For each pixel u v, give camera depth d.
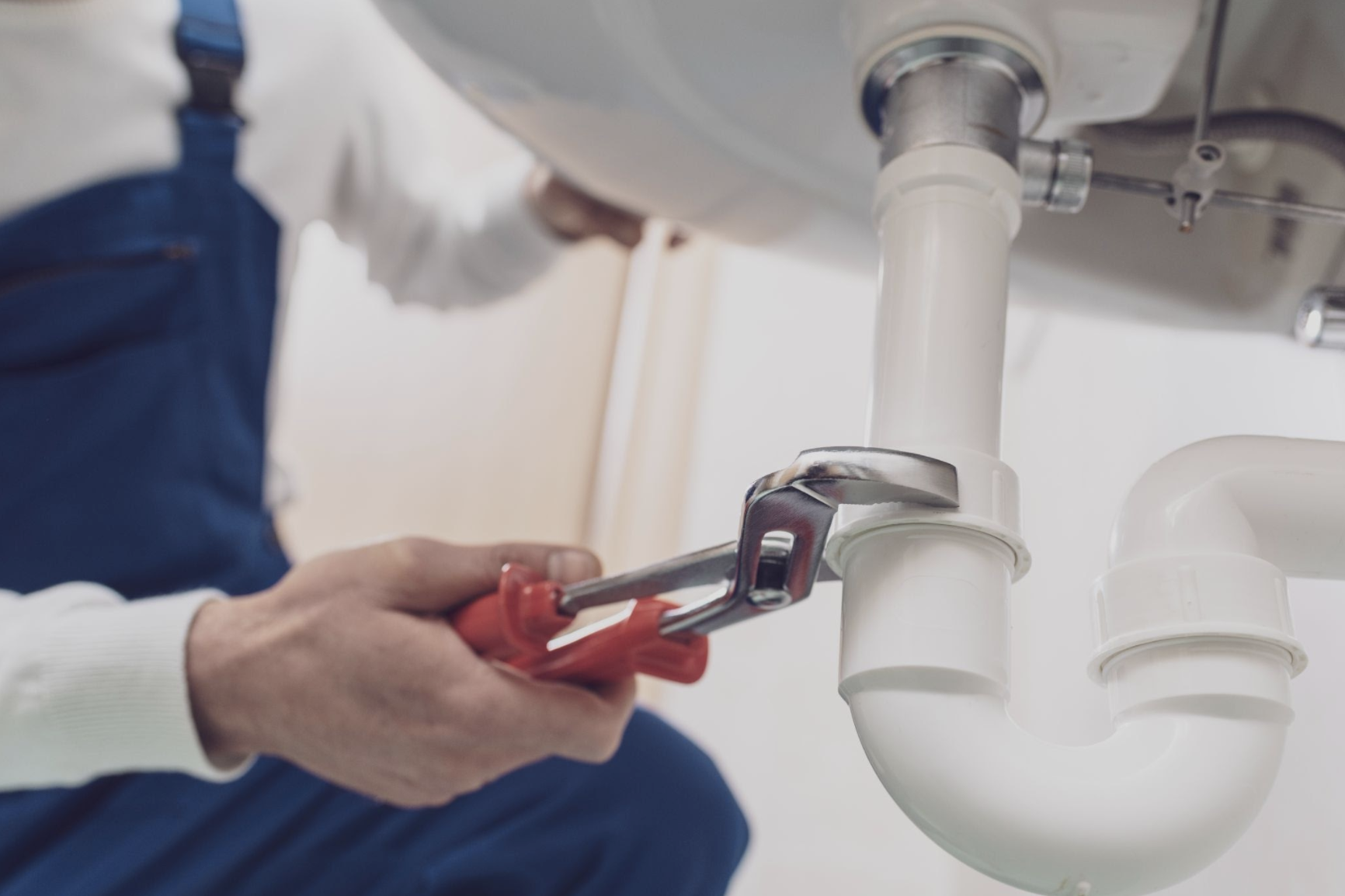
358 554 0.49
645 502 1.14
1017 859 0.27
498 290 0.91
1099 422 0.70
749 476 1.12
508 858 0.66
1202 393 0.57
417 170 0.91
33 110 0.65
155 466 0.67
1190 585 0.28
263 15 0.78
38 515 0.65
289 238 0.78
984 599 0.28
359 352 1.23
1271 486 0.30
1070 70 0.37
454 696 0.46
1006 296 0.32
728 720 1.04
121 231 0.67
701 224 0.54
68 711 0.48
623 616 0.43
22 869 0.60
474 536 1.17
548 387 1.20
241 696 0.48
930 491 0.27
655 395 1.18
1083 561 0.68
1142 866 0.27
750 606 0.34
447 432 1.20
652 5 0.38
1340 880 0.41
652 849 0.66
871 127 0.38
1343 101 0.38
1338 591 0.43
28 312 0.65
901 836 0.96
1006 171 0.33
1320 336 0.40
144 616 0.49
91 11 0.66
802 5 0.37
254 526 0.73
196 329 0.69
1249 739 0.28
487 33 0.42
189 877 0.62
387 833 0.64
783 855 0.97
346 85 0.83
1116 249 0.47
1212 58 0.39
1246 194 0.40
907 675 0.28
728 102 0.42
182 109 0.69
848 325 1.15
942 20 0.34
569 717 0.47
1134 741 0.28
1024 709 0.73
